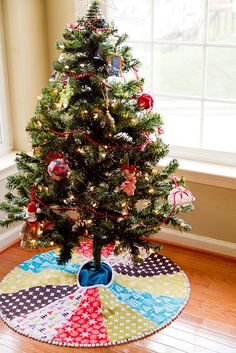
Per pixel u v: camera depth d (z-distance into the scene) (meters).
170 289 2.58
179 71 2.88
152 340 2.23
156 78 2.96
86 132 2.18
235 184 2.72
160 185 2.36
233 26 2.64
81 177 2.21
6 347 2.21
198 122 2.91
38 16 2.98
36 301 2.49
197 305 2.46
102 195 2.17
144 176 2.32
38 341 2.24
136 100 2.28
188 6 2.73
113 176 2.21
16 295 2.53
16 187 2.41
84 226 2.35
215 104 2.83
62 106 2.21
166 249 2.97
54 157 2.23
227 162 2.85
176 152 2.98
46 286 2.58
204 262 2.84
